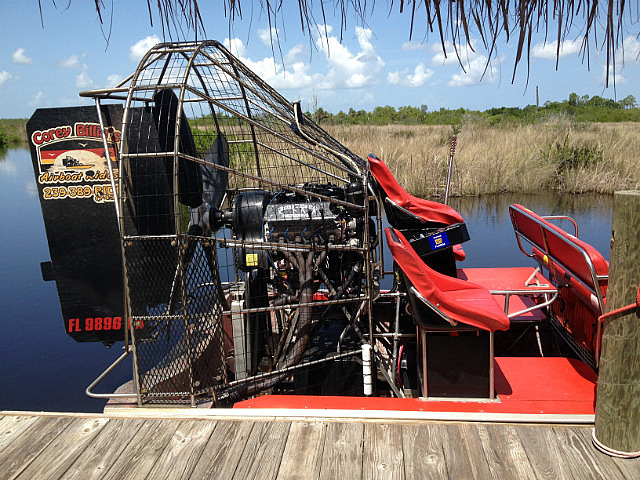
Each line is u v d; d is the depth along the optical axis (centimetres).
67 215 348
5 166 2623
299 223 371
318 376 384
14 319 660
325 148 395
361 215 382
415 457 262
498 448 266
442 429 285
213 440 285
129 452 278
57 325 645
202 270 325
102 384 507
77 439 291
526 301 426
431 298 291
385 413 297
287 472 255
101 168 343
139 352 326
